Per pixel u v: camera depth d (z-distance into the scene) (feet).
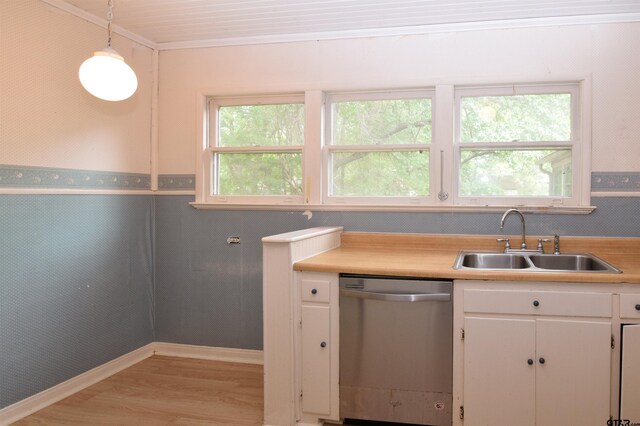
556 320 7.50
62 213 9.57
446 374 7.89
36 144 8.98
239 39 11.39
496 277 7.59
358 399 8.23
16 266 8.63
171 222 11.98
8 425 8.35
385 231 10.77
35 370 9.02
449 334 7.87
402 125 10.84
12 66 8.49
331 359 8.32
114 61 7.73
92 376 10.28
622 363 7.31
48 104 9.21
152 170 11.97
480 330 7.72
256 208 11.41
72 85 9.75
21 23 8.64
